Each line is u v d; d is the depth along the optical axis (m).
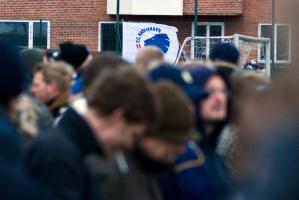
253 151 4.65
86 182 5.41
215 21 56.00
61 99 9.75
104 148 5.40
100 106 5.25
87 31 55.78
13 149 4.25
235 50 11.70
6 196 3.43
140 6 54.84
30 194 3.48
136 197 5.88
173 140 5.99
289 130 4.48
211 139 7.23
